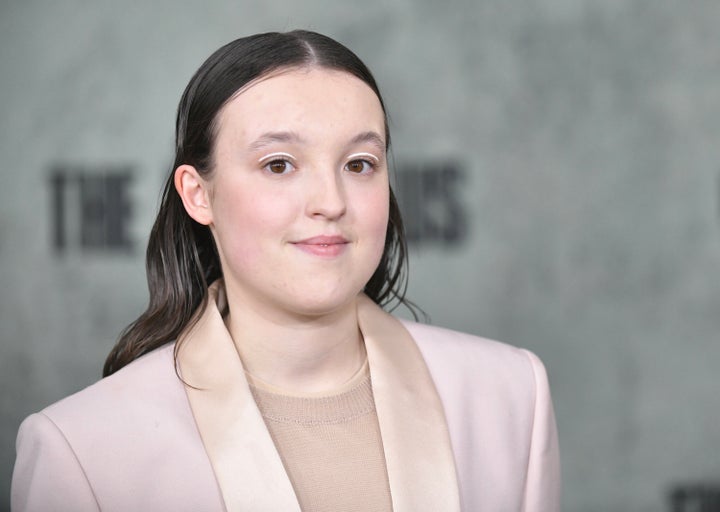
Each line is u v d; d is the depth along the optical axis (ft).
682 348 30.30
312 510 8.39
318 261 8.11
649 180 30.09
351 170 8.40
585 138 30.12
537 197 30.19
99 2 29.89
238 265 8.39
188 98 8.76
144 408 8.48
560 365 30.35
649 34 29.96
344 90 8.21
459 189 30.09
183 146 8.83
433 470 8.73
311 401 8.89
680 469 30.40
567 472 30.37
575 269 30.25
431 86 30.09
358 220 8.25
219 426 8.39
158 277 9.56
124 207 30.01
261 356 8.91
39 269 30.09
